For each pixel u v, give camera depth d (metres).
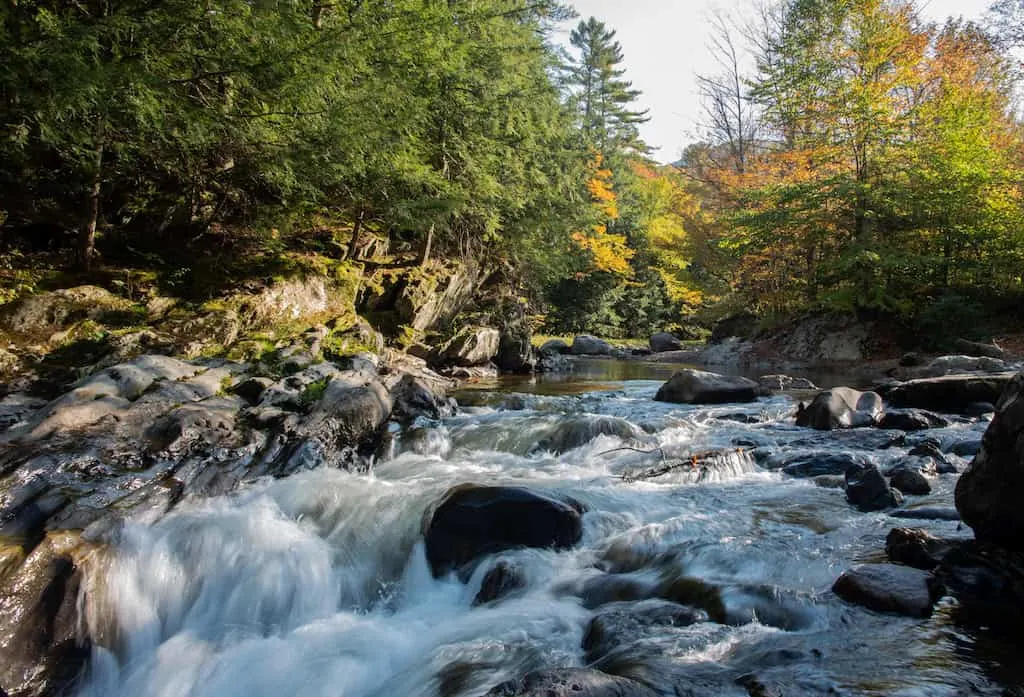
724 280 33.50
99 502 5.72
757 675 3.23
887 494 6.09
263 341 11.28
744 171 33.25
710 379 13.34
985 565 4.20
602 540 5.57
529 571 5.05
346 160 11.93
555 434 9.17
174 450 7.07
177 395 8.29
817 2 24.44
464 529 5.47
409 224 15.23
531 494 5.61
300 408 9.02
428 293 16.34
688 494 6.66
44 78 7.45
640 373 20.61
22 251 11.30
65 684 4.45
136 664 4.75
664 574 4.82
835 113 23.38
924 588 3.98
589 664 3.76
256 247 14.34
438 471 7.77
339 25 11.05
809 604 4.04
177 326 10.78
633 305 40.41
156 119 9.02
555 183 22.45
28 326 9.73
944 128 22.42
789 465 7.78
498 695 3.01
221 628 5.05
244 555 5.46
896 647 3.48
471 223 18.25
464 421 10.16
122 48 8.86
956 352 19.77
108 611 4.80
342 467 7.82
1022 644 3.47
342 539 5.93
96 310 10.41
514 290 23.02
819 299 24.19
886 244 22.69
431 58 13.44
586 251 33.12
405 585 5.54
